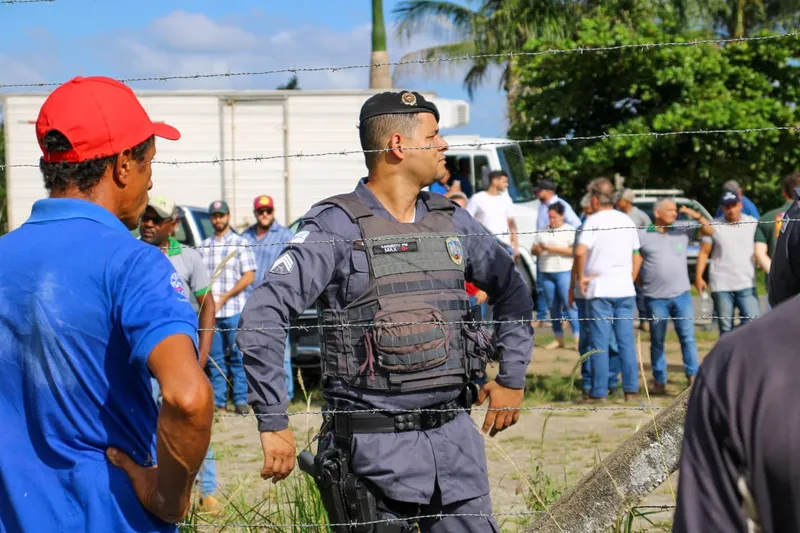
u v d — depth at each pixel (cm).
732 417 137
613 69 2117
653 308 806
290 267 271
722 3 2312
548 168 2142
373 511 272
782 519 133
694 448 141
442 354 272
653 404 767
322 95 1312
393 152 286
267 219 819
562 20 2320
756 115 2059
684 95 2106
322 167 1314
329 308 279
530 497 390
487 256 295
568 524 301
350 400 276
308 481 357
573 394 820
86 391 191
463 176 1273
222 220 752
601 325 776
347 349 275
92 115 201
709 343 1111
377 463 270
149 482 190
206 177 1316
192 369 182
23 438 193
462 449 278
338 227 278
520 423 702
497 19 2398
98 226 198
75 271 191
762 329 141
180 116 1316
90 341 190
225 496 405
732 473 138
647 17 2269
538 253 1026
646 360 1011
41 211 201
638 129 2073
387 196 289
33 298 190
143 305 187
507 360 297
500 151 1286
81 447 192
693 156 2091
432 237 282
